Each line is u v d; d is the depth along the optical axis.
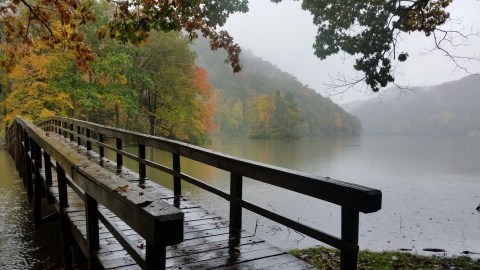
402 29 9.88
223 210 11.61
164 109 37.00
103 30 7.76
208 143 52.16
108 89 28.86
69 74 26.81
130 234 4.02
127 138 7.35
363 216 13.11
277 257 3.41
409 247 9.66
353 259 2.37
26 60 23.45
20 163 13.02
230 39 9.13
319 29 10.62
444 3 9.54
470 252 8.88
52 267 5.80
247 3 8.46
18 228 7.59
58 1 7.98
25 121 10.41
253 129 88.25
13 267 5.80
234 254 3.48
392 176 24.72
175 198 5.63
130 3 7.29
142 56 35.28
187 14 7.47
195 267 3.18
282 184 2.95
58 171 4.80
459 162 35.00
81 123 11.08
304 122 102.69
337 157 38.25
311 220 11.89
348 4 10.02
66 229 4.93
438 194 18.00
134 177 7.21
